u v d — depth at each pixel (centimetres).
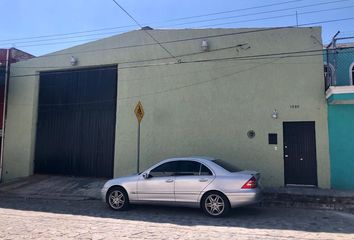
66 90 1852
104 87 1764
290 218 997
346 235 805
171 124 1590
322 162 1390
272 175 1439
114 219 977
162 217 1005
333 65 1466
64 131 1827
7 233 801
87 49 1788
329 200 1187
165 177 1072
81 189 1518
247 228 870
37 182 1684
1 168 1884
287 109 1448
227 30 1552
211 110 1541
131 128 1652
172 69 1614
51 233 802
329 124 1398
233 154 1493
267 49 1495
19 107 1905
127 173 1634
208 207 1013
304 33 1462
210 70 1559
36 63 1898
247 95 1499
